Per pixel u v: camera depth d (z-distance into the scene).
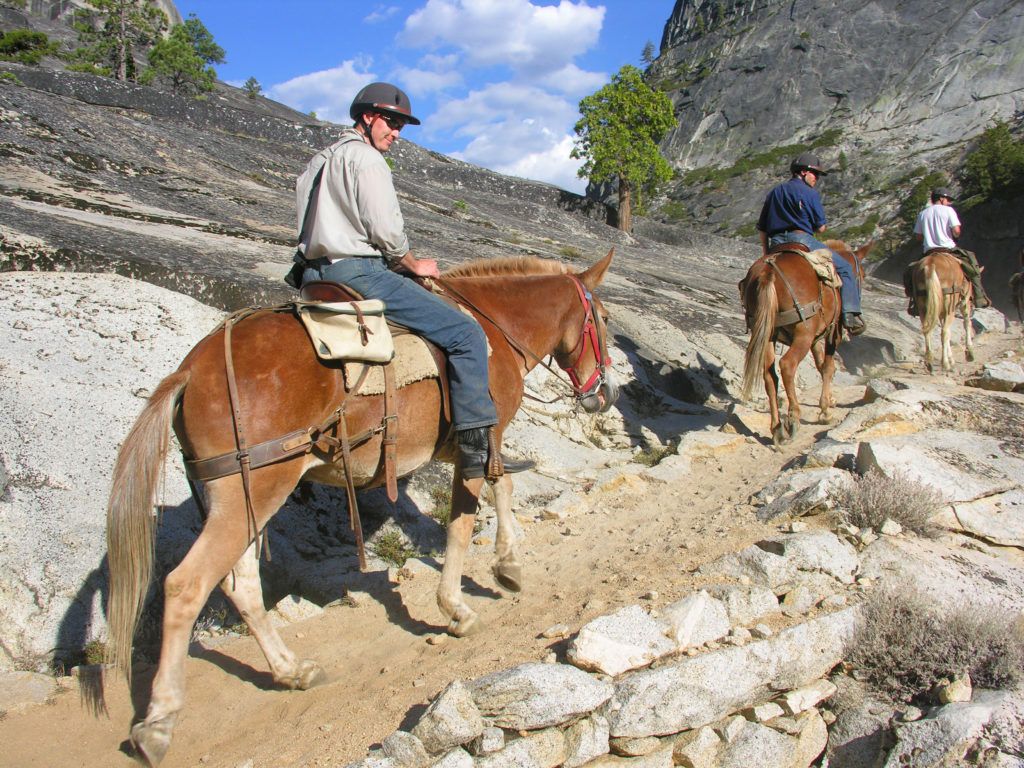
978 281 13.03
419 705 3.67
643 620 3.88
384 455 3.89
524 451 7.82
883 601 4.23
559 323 5.12
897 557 4.83
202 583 3.28
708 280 19.52
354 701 3.86
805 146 105.38
